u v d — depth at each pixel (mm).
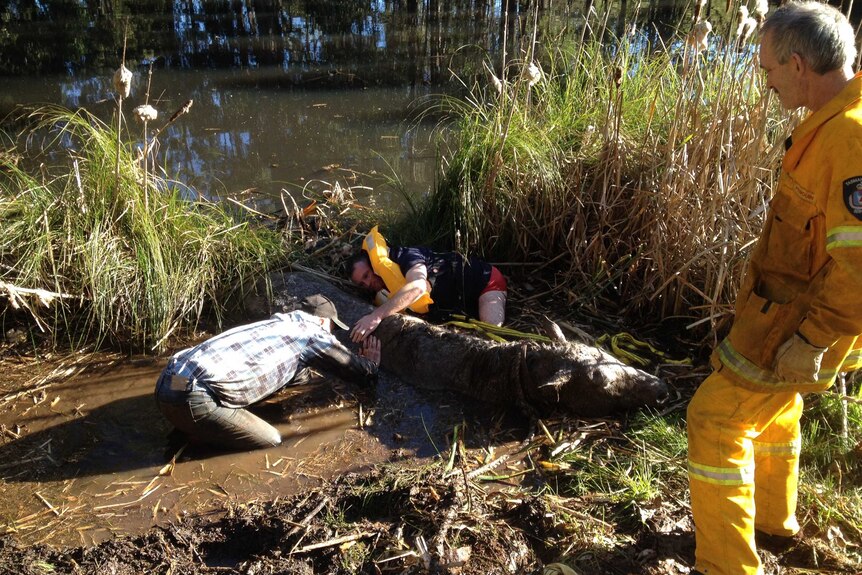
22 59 10344
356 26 12867
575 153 5355
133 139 7438
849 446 3430
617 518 3143
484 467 3492
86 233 4676
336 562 2934
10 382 4152
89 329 4504
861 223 2023
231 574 2906
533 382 3801
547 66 7461
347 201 6227
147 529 3188
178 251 4789
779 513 2895
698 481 2580
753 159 4102
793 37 2191
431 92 9148
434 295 4695
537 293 5059
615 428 3740
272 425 3854
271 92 9211
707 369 4188
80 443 3713
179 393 3463
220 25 12898
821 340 2193
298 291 4723
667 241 4555
